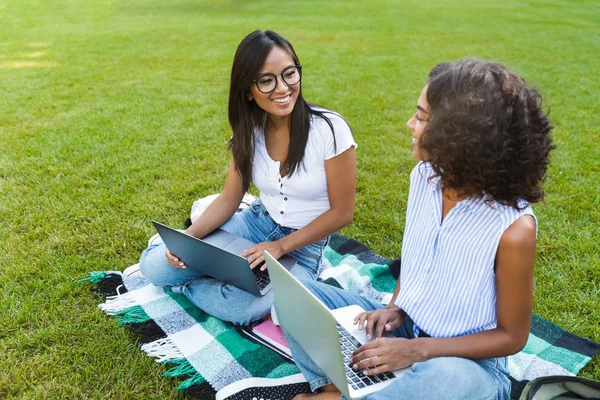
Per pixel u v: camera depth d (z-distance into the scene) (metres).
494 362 1.81
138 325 2.53
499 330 1.72
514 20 13.63
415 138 1.74
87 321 2.57
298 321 1.83
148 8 15.81
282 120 2.45
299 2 17.09
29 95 6.60
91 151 4.71
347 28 12.38
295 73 2.30
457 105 1.51
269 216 2.73
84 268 3.01
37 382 2.20
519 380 2.20
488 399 1.71
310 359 2.01
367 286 2.87
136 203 3.79
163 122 5.59
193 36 11.17
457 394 1.62
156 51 9.56
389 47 10.09
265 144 2.54
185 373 2.25
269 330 2.43
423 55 9.35
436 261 1.81
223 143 5.00
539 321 2.56
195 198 3.91
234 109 2.45
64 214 3.61
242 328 2.48
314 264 2.66
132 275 2.91
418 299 1.88
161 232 2.41
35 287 2.82
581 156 4.71
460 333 1.81
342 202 2.50
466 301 1.75
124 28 12.24
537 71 8.05
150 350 2.37
